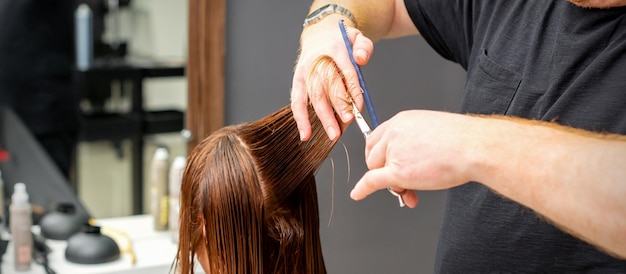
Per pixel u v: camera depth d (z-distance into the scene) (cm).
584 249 100
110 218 207
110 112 204
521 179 73
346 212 219
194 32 194
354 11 125
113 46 201
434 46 138
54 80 198
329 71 99
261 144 104
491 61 116
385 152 81
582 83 101
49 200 201
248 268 105
